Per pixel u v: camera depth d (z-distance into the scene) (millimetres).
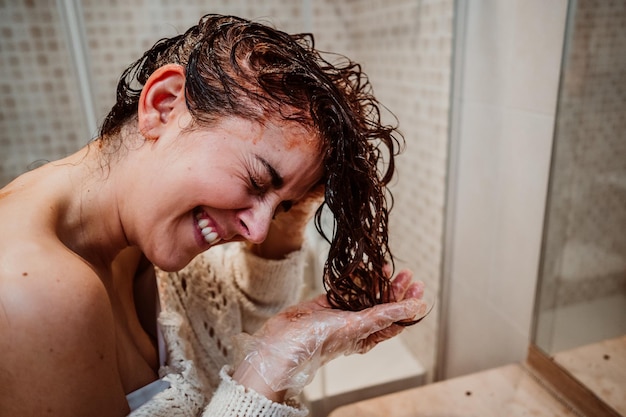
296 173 509
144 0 1425
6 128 1465
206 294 752
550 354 847
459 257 1130
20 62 1409
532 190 838
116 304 594
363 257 569
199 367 736
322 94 492
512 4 831
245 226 530
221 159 485
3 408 415
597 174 697
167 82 498
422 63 1165
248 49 509
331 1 1548
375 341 620
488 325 1039
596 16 660
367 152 535
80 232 526
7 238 429
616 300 699
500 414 787
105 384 455
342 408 828
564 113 741
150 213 514
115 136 537
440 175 1145
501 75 884
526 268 885
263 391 534
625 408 701
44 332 407
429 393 845
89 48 1420
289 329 570
